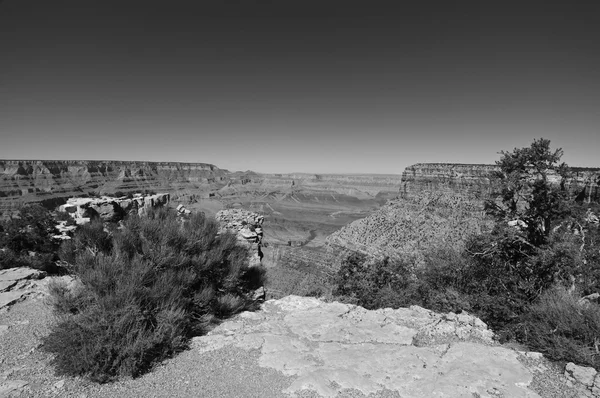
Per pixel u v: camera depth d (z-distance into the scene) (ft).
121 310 24.97
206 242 39.68
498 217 58.65
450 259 57.41
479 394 20.93
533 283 44.65
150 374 23.53
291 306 38.88
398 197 366.22
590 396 20.90
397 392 21.24
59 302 28.81
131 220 40.42
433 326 32.40
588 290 44.01
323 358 25.43
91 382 22.18
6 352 25.34
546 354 26.99
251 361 25.29
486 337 31.14
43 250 53.52
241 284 45.65
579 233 54.70
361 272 71.10
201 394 21.18
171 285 30.32
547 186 53.26
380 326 32.30
